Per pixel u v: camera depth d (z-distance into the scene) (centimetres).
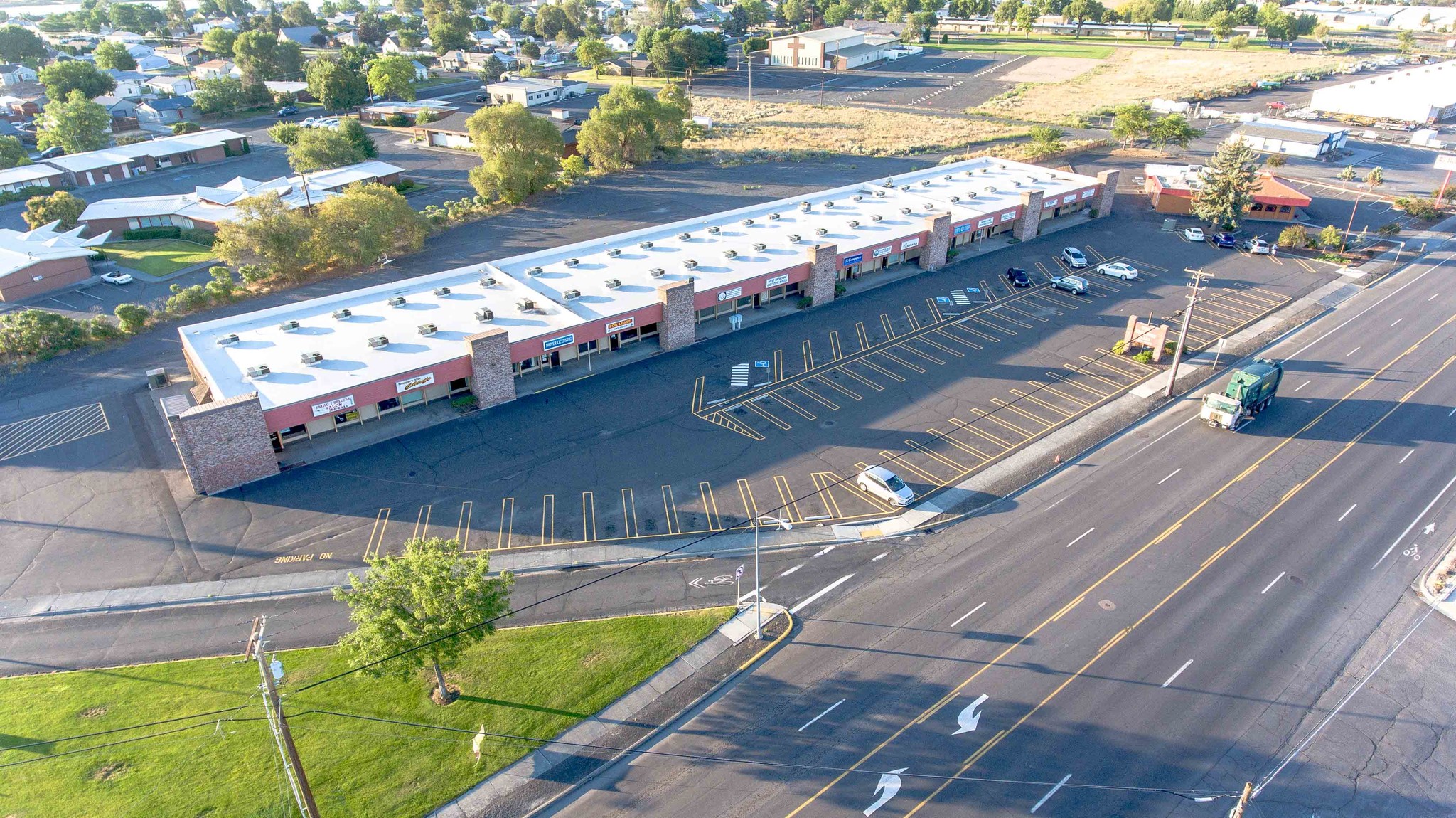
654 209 9619
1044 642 3550
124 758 3067
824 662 3472
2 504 4594
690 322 6169
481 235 8888
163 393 5672
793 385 5669
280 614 3784
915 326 6494
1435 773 2983
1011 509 4419
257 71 16475
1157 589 3841
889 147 12106
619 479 4700
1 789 2947
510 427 5203
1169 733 3134
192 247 9000
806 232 7400
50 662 3547
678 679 3406
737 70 19800
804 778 2989
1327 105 13838
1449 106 12744
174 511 4481
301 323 5712
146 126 15088
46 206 8975
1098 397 5478
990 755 3061
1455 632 3591
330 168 10894
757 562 3481
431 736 3153
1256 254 7825
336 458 4903
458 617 3039
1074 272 7469
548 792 2952
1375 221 8719
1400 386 5553
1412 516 4294
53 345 6244
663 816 2866
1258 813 2844
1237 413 5003
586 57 18950
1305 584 3859
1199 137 11844
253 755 3078
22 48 19488
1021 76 18150
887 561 4059
